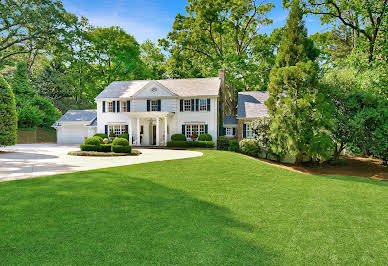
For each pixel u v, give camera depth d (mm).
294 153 13125
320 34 28141
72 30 28734
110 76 37594
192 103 24594
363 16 20234
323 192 7457
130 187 7004
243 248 3508
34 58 41875
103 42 36531
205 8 30828
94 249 3348
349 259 3291
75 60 32062
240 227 4336
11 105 16688
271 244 3680
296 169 13617
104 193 6250
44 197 5707
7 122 16484
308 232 4223
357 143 13945
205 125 24203
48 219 4422
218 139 22672
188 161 12570
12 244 3443
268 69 31656
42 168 9906
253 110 24297
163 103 25078
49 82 42969
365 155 16984
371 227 4555
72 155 15570
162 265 2967
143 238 3740
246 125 24016
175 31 33125
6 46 27016
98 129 26641
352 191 7730
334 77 15242
